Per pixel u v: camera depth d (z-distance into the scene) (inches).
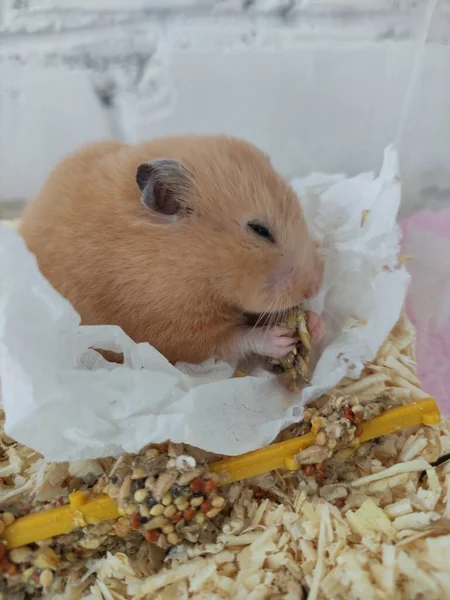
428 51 9.1
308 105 9.9
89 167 6.0
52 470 5.2
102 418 4.8
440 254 8.7
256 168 5.9
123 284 5.6
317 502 5.3
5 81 9.5
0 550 4.6
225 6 9.2
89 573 5.0
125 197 5.6
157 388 5.0
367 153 10.1
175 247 5.5
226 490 5.3
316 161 10.2
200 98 9.8
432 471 5.4
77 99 9.7
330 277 7.0
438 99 9.3
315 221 7.5
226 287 5.7
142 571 5.0
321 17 9.2
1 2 8.9
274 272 5.8
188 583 4.9
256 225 5.7
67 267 5.6
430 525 5.0
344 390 6.0
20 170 10.1
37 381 4.4
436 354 7.5
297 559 5.0
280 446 5.2
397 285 6.9
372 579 4.7
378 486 5.4
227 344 6.2
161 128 9.9
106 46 9.4
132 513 4.7
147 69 9.6
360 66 9.5
